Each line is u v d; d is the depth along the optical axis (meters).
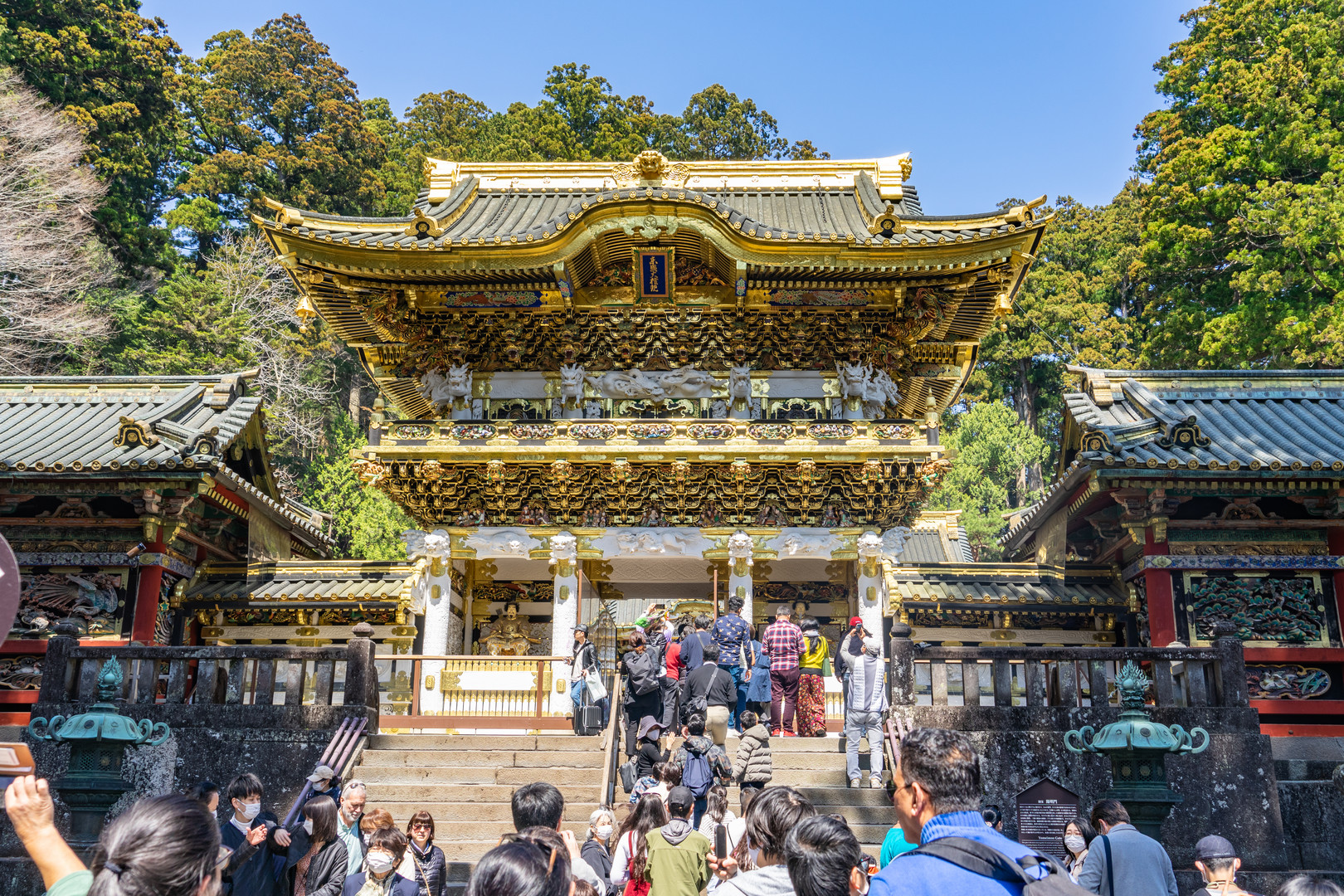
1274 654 17.95
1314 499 18.38
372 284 21.09
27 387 22.69
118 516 20.11
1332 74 40.41
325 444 50.59
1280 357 38.25
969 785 4.02
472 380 22.56
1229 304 43.59
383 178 57.34
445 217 22.70
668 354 22.47
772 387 22.41
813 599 23.48
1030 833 13.69
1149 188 44.62
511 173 25.81
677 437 20.56
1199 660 14.41
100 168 45.94
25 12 45.41
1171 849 13.46
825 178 25.56
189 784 14.22
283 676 21.44
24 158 39.28
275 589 21.64
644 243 20.55
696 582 24.03
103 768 12.55
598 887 7.39
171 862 3.30
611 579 24.02
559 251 20.00
